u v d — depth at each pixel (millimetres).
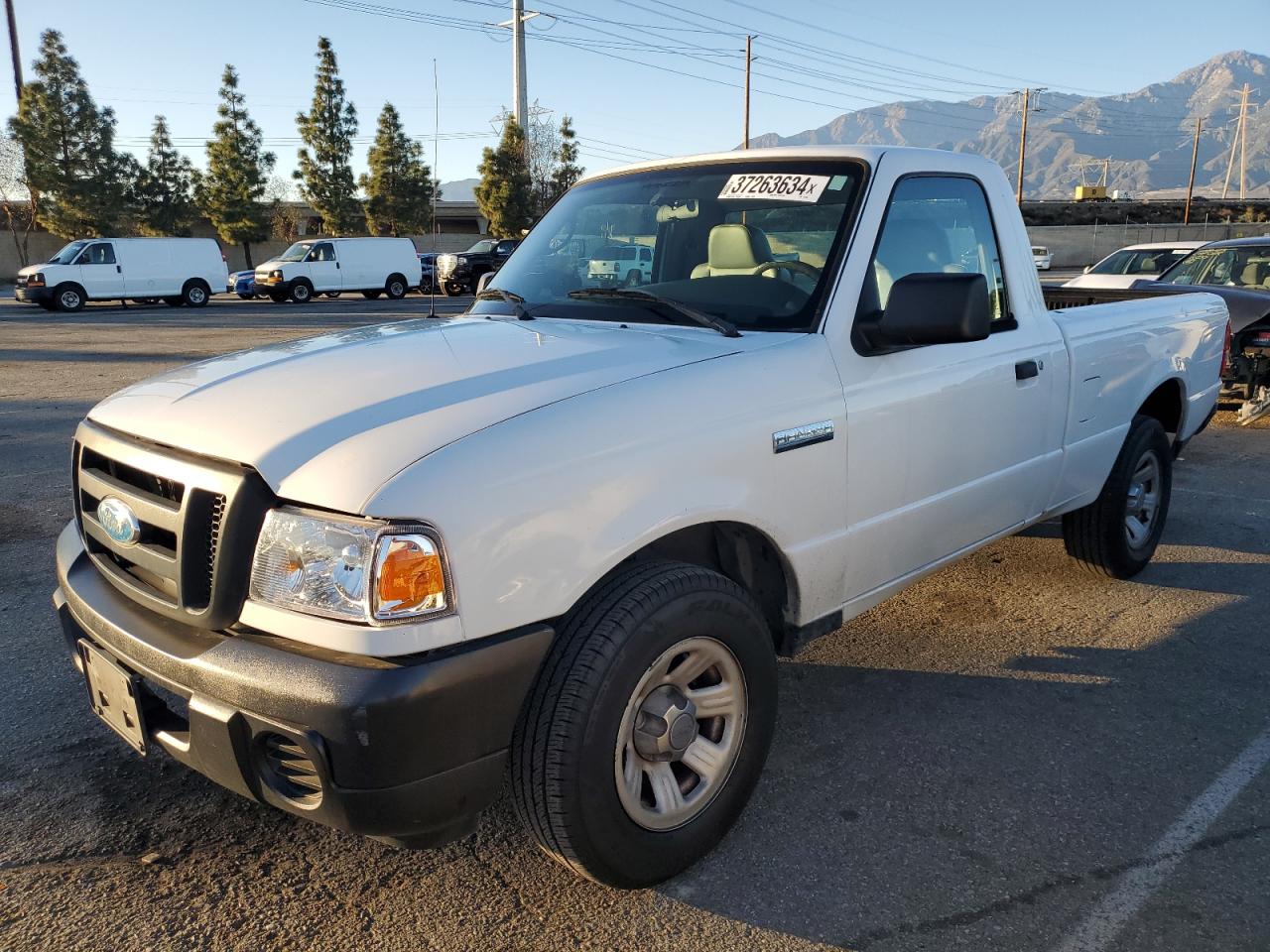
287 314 24016
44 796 3006
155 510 2283
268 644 2107
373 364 2656
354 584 2004
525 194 45344
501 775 2195
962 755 3305
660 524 2410
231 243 48406
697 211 3490
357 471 2066
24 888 2572
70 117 43750
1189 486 6906
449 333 3080
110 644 2398
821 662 4059
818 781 3137
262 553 2113
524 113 44469
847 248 3094
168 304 29172
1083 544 4789
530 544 2168
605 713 2262
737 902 2547
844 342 3010
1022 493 3898
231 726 2076
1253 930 2445
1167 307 4977
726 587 2559
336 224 47219
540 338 2918
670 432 2467
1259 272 9906
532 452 2209
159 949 2359
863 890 2604
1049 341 3941
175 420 2396
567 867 2561
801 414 2811
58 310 25750
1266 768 3217
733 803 2717
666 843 2516
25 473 7148
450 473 2088
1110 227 50156
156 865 2682
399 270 32250
